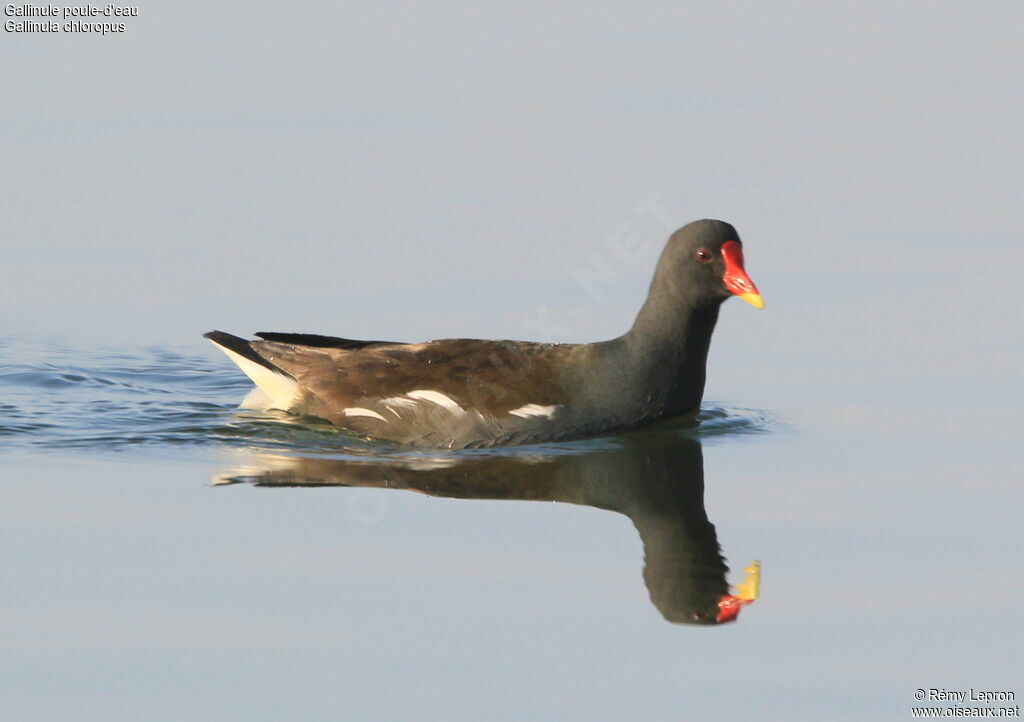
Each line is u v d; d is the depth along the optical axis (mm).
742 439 15586
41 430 15719
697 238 15180
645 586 11414
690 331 15508
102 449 14953
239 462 14445
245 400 16688
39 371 18344
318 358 15992
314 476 13945
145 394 17672
